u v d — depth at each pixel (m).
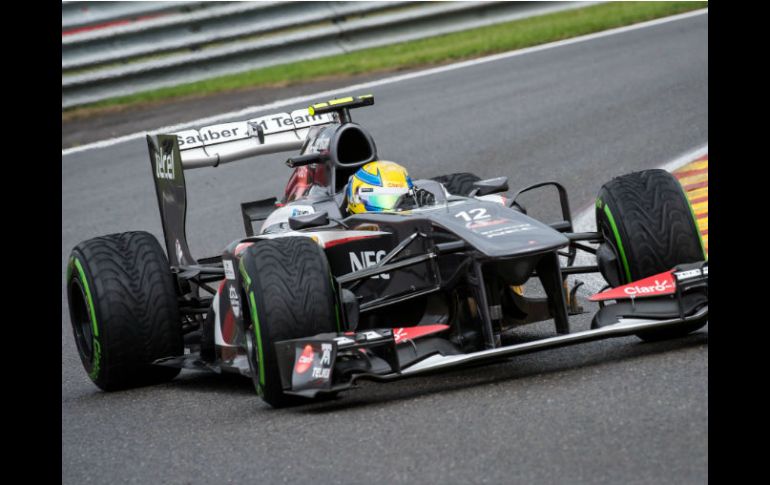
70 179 59.53
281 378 20.98
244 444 19.28
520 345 20.22
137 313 26.56
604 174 44.28
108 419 23.62
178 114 68.38
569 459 15.83
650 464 15.19
